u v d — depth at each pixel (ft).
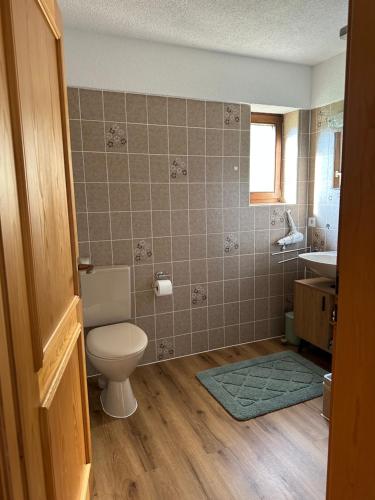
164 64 8.27
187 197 8.99
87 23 7.22
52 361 3.14
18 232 2.32
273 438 6.29
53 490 2.85
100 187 8.14
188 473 5.53
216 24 7.31
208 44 8.29
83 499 4.17
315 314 8.82
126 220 8.46
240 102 9.18
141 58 8.05
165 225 8.86
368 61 2.54
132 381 8.30
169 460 5.81
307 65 9.84
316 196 10.28
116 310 8.17
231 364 8.97
